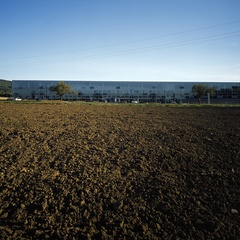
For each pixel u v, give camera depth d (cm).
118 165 717
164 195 572
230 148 849
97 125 1256
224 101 7375
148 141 941
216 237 451
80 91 7831
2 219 500
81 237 451
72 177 643
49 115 1639
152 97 7775
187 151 826
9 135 1007
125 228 475
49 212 516
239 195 571
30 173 662
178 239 448
